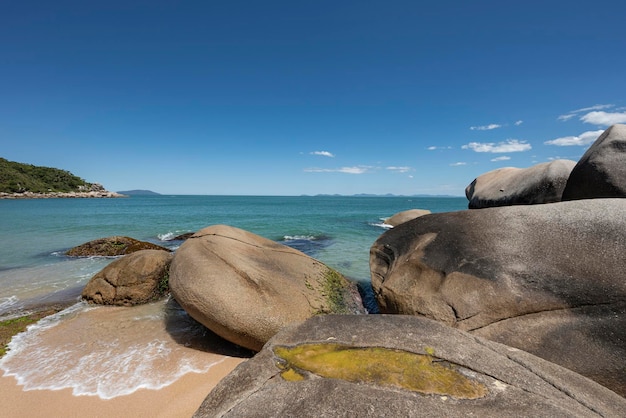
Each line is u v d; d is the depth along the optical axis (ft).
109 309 25.58
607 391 8.28
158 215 121.90
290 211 158.71
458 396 7.38
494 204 41.37
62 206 181.78
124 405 13.91
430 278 17.94
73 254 44.60
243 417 6.80
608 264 14.29
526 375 8.38
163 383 15.55
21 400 14.24
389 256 22.53
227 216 118.93
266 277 20.79
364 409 6.79
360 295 28.07
